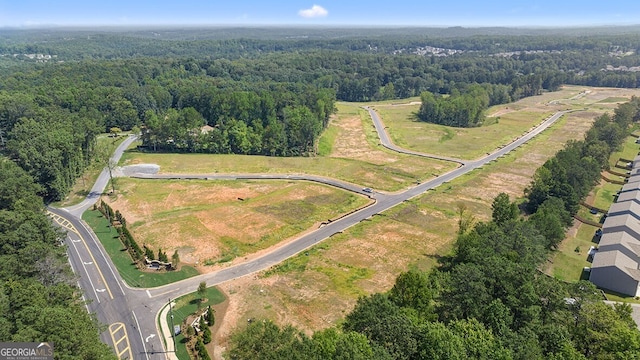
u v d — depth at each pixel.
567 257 93.75
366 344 47.38
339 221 112.88
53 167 123.56
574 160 128.38
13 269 66.50
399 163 164.38
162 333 69.75
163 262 89.75
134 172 150.25
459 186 138.62
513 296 59.62
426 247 98.75
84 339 47.53
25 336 44.59
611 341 52.00
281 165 160.12
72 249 96.88
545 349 52.56
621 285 81.25
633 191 119.81
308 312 74.88
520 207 121.50
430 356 48.38
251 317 73.44
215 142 175.38
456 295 61.38
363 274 87.25
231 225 109.38
